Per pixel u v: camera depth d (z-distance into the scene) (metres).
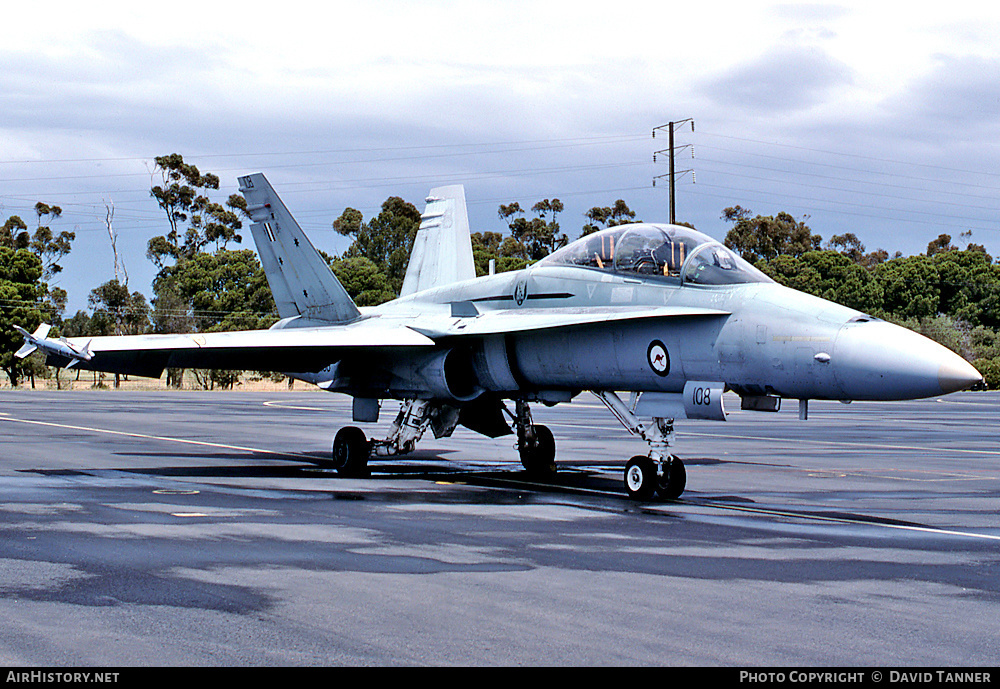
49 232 108.88
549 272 14.08
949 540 9.36
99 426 26.22
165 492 12.28
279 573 7.35
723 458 18.67
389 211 115.38
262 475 14.70
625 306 12.79
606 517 10.57
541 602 6.55
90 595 6.57
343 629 5.83
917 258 103.56
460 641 5.62
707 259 12.30
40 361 69.31
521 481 14.39
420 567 7.65
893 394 10.31
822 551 8.66
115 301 92.88
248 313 84.00
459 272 20.61
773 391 11.40
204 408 37.84
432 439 22.94
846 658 5.38
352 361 15.55
